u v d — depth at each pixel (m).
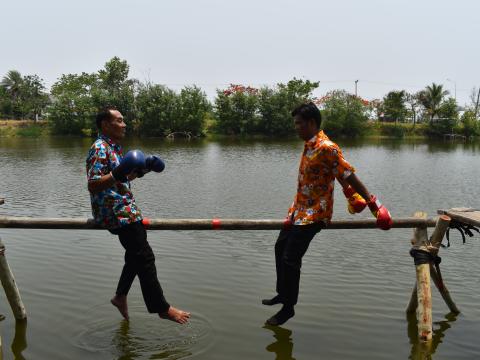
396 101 69.62
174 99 58.00
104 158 4.22
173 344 4.68
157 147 39.06
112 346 4.63
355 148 41.38
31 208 12.09
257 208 12.39
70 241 8.34
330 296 6.02
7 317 5.26
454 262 7.65
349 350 4.63
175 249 8.08
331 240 8.94
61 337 4.80
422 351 4.63
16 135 56.28
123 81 65.38
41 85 75.50
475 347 4.71
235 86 64.06
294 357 4.48
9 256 7.49
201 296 5.93
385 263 7.52
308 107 4.16
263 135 61.62
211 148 38.03
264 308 5.58
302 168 4.27
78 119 57.69
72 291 6.03
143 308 5.51
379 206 4.17
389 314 5.48
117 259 7.37
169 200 13.47
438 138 65.00
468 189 16.52
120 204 4.31
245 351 4.57
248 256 7.73
